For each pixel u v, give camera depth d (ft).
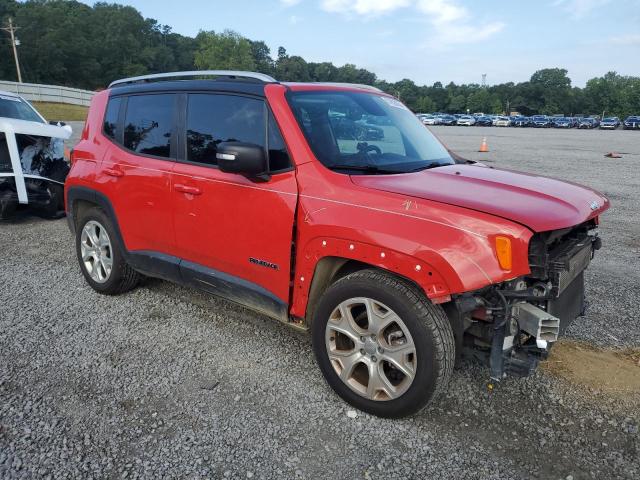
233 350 13.08
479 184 10.75
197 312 15.34
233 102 12.33
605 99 416.26
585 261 11.24
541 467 9.12
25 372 11.89
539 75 460.55
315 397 11.09
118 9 469.16
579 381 11.82
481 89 455.22
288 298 11.34
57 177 27.14
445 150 14.44
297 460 9.21
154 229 14.05
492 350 9.61
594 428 10.19
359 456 9.32
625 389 11.54
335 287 10.44
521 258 8.87
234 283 12.37
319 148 11.19
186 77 14.02
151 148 14.19
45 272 18.79
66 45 384.47
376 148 12.26
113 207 15.16
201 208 12.62
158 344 13.34
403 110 14.99
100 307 15.62
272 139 11.48
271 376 11.91
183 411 10.54
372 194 10.05
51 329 14.08
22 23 367.66
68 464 9.00
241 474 8.86
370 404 10.32
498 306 9.32
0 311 15.20
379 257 9.60
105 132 15.81
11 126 25.02
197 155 12.97
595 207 10.74
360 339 10.31
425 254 9.04
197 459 9.19
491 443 9.71
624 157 67.21
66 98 196.34
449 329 9.54
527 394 11.28
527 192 10.41
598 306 16.19
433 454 9.39
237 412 10.54
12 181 25.23
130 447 9.46
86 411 10.48
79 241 16.81
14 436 9.67
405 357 9.74
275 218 11.14
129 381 11.60
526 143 98.63
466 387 11.48
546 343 9.28
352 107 12.90
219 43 477.77
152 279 17.99
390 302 9.64
